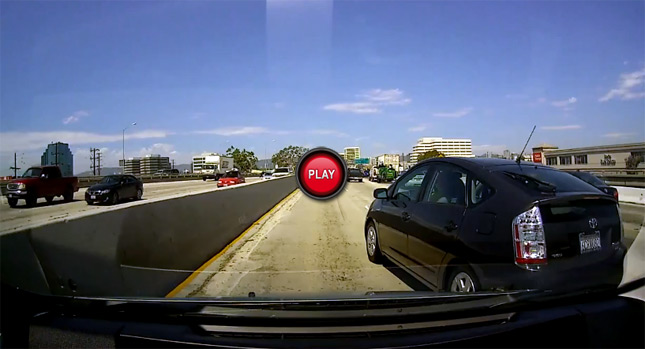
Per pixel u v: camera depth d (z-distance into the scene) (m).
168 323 3.28
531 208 3.82
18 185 18.95
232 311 3.26
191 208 7.27
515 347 3.21
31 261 3.82
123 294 4.81
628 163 26.84
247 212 12.22
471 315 3.42
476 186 4.53
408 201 5.75
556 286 3.68
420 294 3.59
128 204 5.48
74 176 22.39
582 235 3.93
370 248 7.01
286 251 8.01
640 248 5.74
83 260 4.30
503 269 3.83
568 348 3.27
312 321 3.21
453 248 4.36
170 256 6.00
